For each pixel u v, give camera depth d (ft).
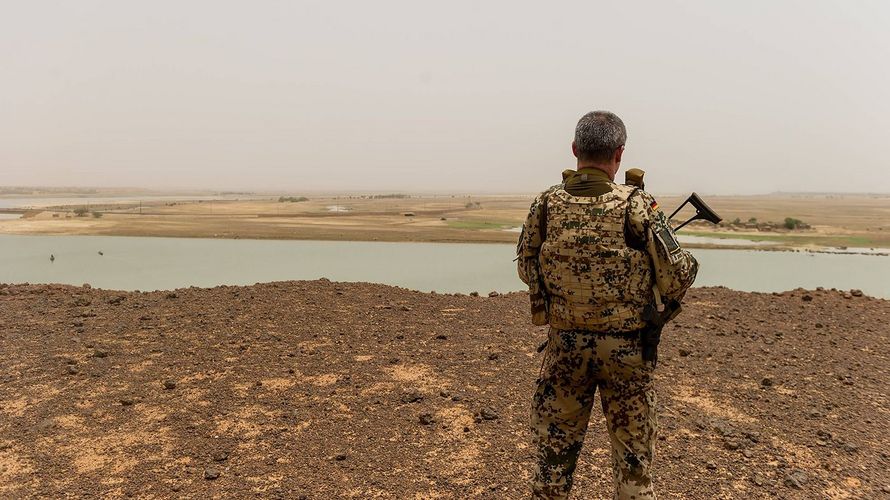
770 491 10.97
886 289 88.99
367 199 634.43
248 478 11.62
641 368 8.08
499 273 96.27
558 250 8.12
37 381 16.78
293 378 17.35
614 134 8.14
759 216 343.46
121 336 21.16
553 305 8.41
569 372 8.44
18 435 13.44
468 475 11.69
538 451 8.88
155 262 111.45
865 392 16.29
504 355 19.51
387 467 12.07
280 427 14.02
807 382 17.01
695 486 11.13
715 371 17.99
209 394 16.01
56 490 11.11
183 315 23.86
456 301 27.61
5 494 10.93
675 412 14.78
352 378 17.35
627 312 7.94
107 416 14.56
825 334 22.67
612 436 8.43
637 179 8.30
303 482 11.46
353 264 109.50
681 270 7.77
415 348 20.35
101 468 11.99
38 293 27.76
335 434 13.65
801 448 12.73
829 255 143.84
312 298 26.78
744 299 28.55
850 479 11.43
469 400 15.62
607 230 7.86
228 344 20.38
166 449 12.85
